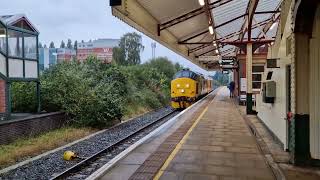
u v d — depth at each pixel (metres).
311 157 7.42
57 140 13.87
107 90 19.61
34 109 17.81
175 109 30.00
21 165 10.02
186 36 19.23
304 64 7.39
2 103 14.81
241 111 20.34
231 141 10.61
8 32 15.20
